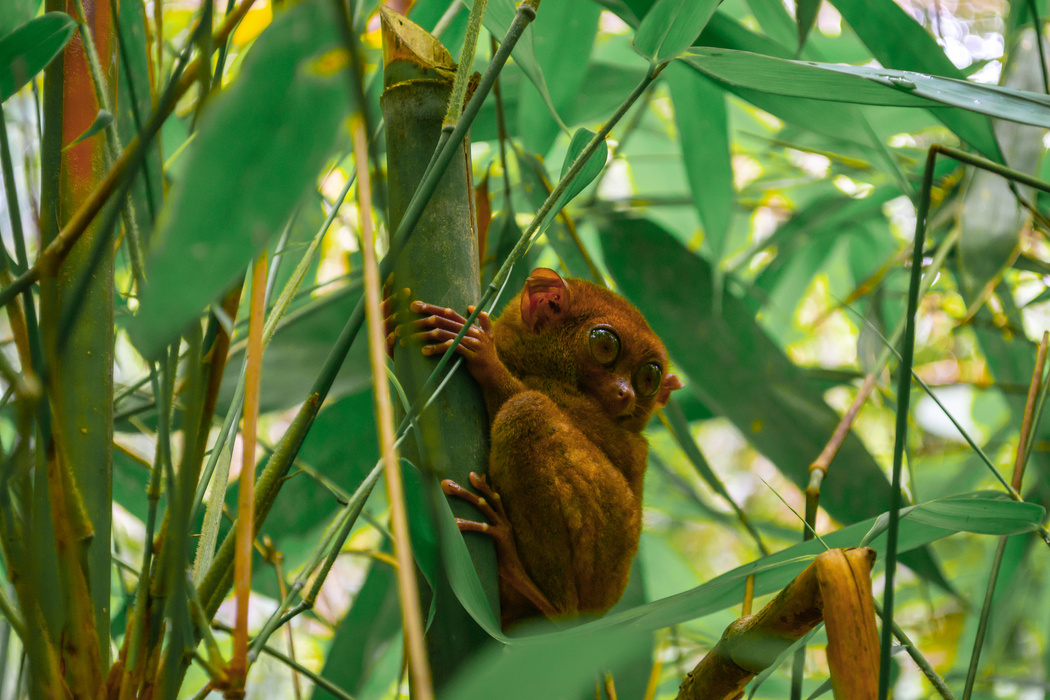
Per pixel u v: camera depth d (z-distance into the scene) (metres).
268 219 0.99
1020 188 1.57
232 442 1.37
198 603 1.26
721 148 1.61
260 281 1.19
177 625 1.10
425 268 1.42
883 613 1.22
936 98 1.36
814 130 1.60
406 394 1.41
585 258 1.61
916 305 1.26
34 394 1.10
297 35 0.98
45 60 1.33
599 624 1.34
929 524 1.42
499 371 1.46
